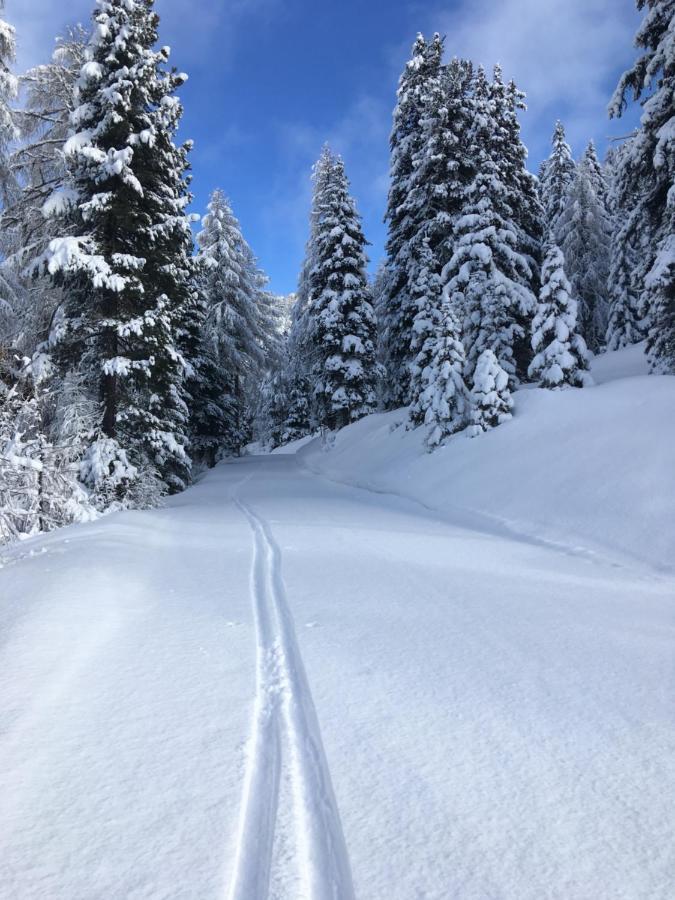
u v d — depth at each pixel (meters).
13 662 3.18
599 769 2.28
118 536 7.91
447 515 12.05
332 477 22.03
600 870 1.69
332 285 29.34
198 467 28.45
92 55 13.82
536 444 12.94
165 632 3.83
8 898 1.51
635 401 12.27
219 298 36.03
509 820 1.92
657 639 4.10
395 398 27.28
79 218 13.71
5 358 12.88
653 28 13.46
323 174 35.81
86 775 2.12
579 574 6.66
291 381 50.88
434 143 22.48
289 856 1.71
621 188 14.80
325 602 4.75
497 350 19.52
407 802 2.01
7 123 14.56
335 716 2.68
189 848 1.73
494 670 3.35
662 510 8.28
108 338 13.79
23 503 10.57
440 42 25.34
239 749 2.33
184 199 15.09
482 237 19.75
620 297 27.72
